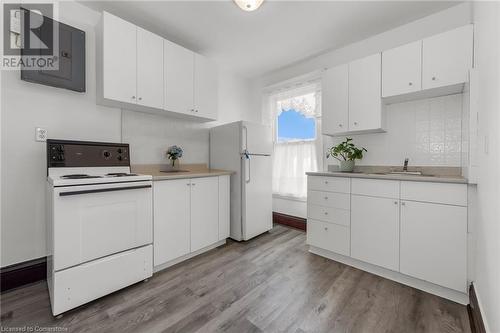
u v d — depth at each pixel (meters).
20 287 1.71
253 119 3.90
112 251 1.62
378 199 1.92
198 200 2.34
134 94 2.07
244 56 3.05
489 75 1.25
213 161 3.13
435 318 1.42
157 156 2.63
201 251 2.43
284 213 3.52
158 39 2.25
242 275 1.94
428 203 1.67
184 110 2.49
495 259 1.05
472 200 1.51
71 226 1.43
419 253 1.71
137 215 1.76
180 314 1.44
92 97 2.10
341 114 2.51
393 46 2.43
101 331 1.30
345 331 1.31
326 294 1.67
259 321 1.39
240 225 2.76
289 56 3.05
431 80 1.93
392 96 2.17
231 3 2.02
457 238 1.56
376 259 1.93
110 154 1.96
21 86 1.75
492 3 1.21
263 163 3.01
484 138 1.31
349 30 2.46
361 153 2.55
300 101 3.37
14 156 1.73
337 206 2.19
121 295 1.64
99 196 1.56
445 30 2.13
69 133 1.98
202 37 2.57
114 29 1.94
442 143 2.15
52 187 1.43
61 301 1.39
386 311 1.48
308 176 2.43
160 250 1.99
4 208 1.70
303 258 2.29
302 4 2.03
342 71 2.50
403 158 2.37
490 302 1.12
